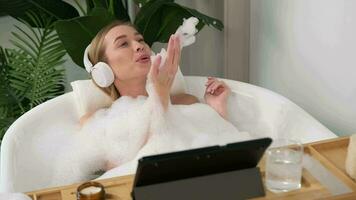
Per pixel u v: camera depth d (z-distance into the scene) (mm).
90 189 1104
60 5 2318
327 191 1101
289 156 1138
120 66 1782
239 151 992
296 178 1114
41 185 1674
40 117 1794
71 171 1732
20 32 2682
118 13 2371
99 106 1891
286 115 1795
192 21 1764
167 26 2268
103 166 1763
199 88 2090
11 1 2230
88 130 1775
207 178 1021
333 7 1658
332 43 1697
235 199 1031
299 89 1989
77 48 2098
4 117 2203
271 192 1090
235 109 1957
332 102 1765
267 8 2170
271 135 1837
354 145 1156
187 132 1763
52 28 2268
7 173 1467
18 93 2219
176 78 1981
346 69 1641
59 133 1817
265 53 2262
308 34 1848
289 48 2016
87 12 2408
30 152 1683
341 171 1192
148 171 952
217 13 2547
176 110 1814
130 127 1706
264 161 1187
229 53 2479
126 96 1843
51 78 2230
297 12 1906
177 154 947
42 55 2223
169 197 994
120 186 1151
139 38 1846
